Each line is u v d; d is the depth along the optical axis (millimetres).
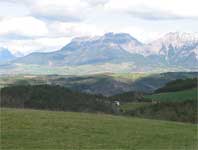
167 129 56375
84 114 68625
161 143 46344
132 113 94562
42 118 57812
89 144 43688
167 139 48906
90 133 49750
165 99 118312
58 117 60375
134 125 58062
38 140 44094
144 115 89938
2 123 51344
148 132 52844
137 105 110438
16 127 49781
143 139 48031
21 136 45406
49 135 46969
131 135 49969
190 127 60031
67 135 47688
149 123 61438
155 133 52375
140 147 43594
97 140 46062
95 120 60156
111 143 44844
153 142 46656
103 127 54344
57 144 42719
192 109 89000
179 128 58219
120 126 56344
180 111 88812
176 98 116750
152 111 94312
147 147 43750
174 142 47219
